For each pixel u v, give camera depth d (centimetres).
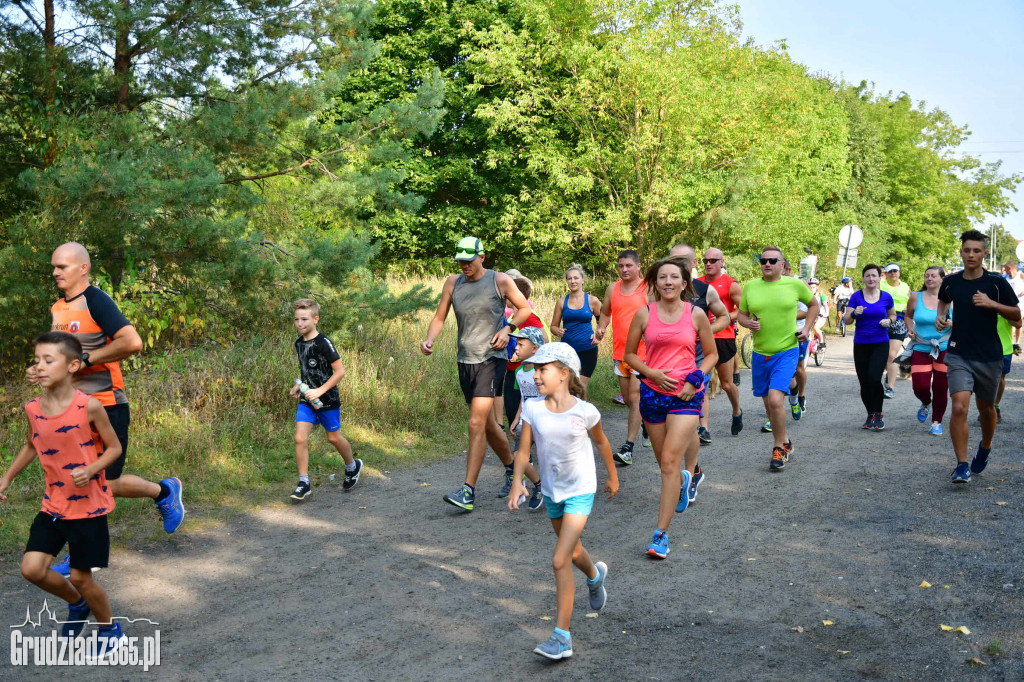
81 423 387
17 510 584
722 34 2169
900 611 429
